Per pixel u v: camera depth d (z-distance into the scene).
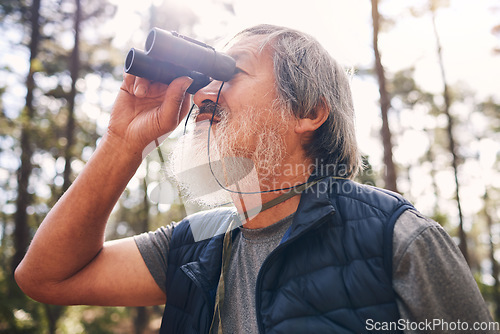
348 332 0.76
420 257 0.77
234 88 0.96
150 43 0.88
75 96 11.49
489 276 17.14
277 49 0.99
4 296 7.32
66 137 10.81
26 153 9.40
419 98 16.61
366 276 0.79
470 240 24.55
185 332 0.99
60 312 8.47
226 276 1.02
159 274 1.17
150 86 1.04
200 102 1.00
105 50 12.56
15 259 9.12
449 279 0.77
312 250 0.86
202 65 0.90
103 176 1.03
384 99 7.74
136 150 1.02
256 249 0.98
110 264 1.15
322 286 0.81
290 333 0.78
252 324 0.91
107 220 1.10
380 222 0.83
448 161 18.27
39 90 11.13
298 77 0.98
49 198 9.48
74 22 11.92
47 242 1.06
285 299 0.82
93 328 9.77
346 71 1.15
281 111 0.95
